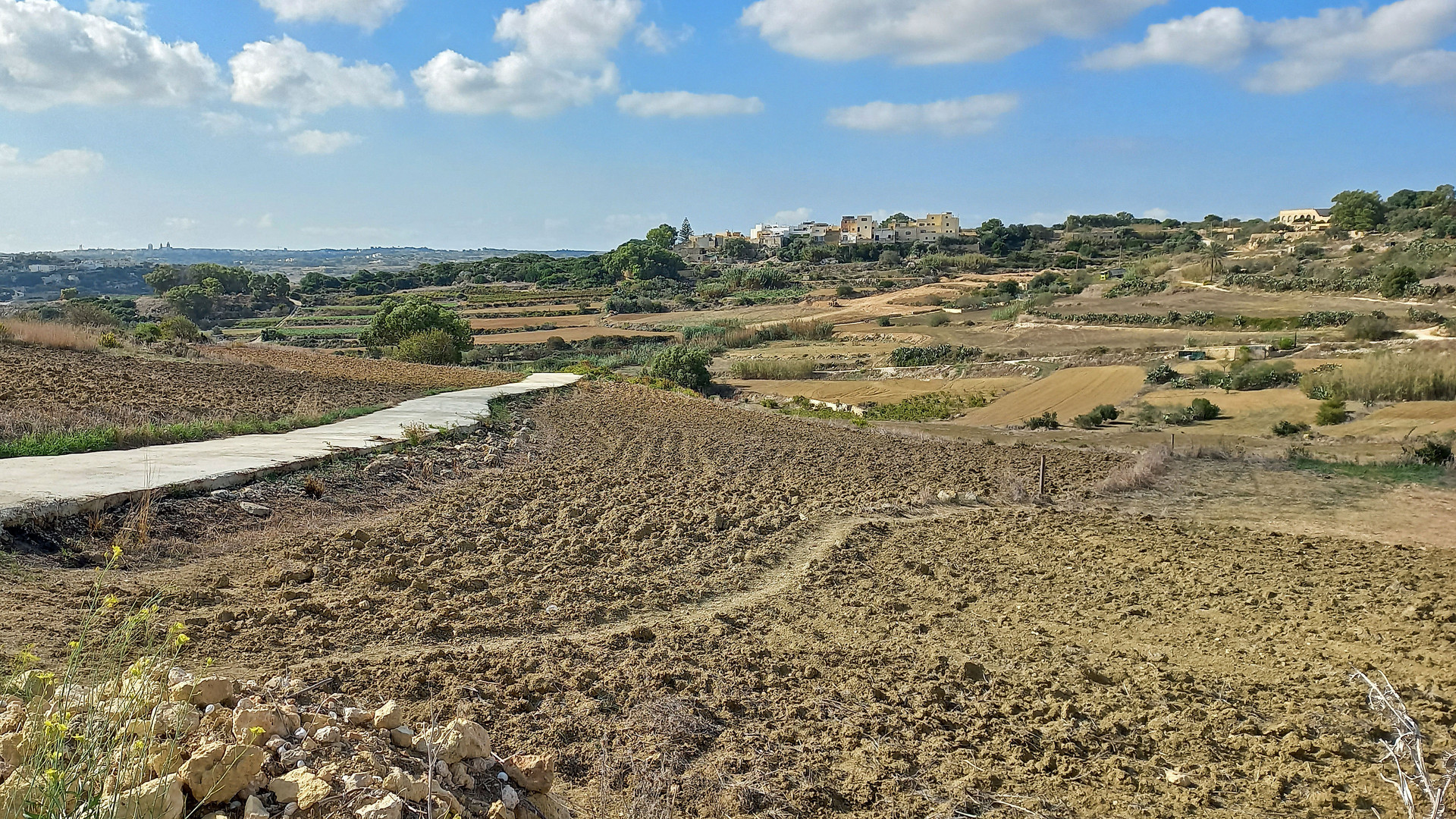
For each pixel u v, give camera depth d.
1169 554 14.63
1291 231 158.75
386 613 8.65
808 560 13.19
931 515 17.44
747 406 54.66
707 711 7.15
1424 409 38.12
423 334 59.31
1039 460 26.56
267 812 3.76
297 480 13.46
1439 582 12.95
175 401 21.08
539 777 4.96
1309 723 7.68
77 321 44.59
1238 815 6.04
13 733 3.88
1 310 47.09
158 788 3.43
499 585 10.21
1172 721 7.66
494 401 30.14
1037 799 6.15
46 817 3.11
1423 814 5.90
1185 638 10.28
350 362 43.09
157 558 9.41
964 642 9.76
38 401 18.14
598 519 14.46
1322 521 18.14
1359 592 12.41
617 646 8.62
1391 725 7.62
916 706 7.72
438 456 17.75
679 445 25.42
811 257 181.50
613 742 6.38
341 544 10.81
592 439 25.22
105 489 10.55
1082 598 11.88
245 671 6.68
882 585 12.12
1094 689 8.50
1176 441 37.25
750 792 5.82
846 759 6.55
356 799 3.87
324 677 6.73
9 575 7.96
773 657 8.79
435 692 6.80
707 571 12.01
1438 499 20.14
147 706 4.12
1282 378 49.56
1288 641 10.20
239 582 9.09
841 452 26.61
